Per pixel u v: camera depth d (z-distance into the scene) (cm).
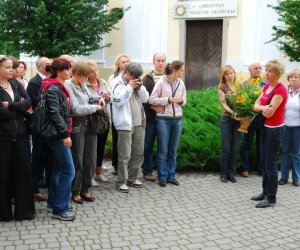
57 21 1347
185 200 657
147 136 752
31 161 612
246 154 800
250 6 1539
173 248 486
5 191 555
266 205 630
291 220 581
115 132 764
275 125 617
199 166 824
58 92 542
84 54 1466
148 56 1672
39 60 646
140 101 705
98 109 613
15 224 551
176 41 1647
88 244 493
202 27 1655
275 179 630
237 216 593
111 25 1494
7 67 551
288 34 1260
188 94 1045
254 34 1537
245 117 745
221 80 783
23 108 554
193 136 845
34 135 617
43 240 503
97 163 739
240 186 739
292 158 770
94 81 671
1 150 551
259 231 541
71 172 560
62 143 548
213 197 675
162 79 723
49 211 592
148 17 1664
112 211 603
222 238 517
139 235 521
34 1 1359
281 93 604
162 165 728
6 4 1363
